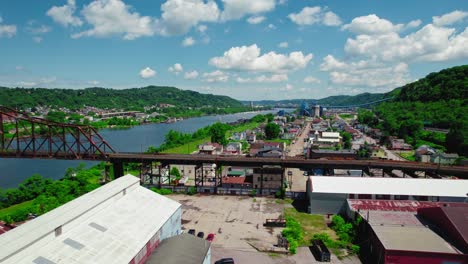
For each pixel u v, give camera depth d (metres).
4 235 30.53
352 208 60.12
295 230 54.44
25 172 116.12
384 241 44.38
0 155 97.81
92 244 34.53
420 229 48.72
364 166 84.56
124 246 36.34
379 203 62.16
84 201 41.97
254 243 51.91
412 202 62.50
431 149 134.12
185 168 113.44
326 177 70.56
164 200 52.94
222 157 87.88
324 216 65.31
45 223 33.97
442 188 65.94
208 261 39.94
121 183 51.12
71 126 95.38
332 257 47.16
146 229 41.69
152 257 37.03
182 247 38.91
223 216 64.75
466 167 81.00
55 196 75.62
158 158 89.75
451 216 47.19
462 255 40.69
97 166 118.75
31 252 29.88
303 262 45.66
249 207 70.69
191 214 65.94
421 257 41.78
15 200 76.44
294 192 78.12
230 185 86.25
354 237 53.06
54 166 127.50
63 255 31.19
